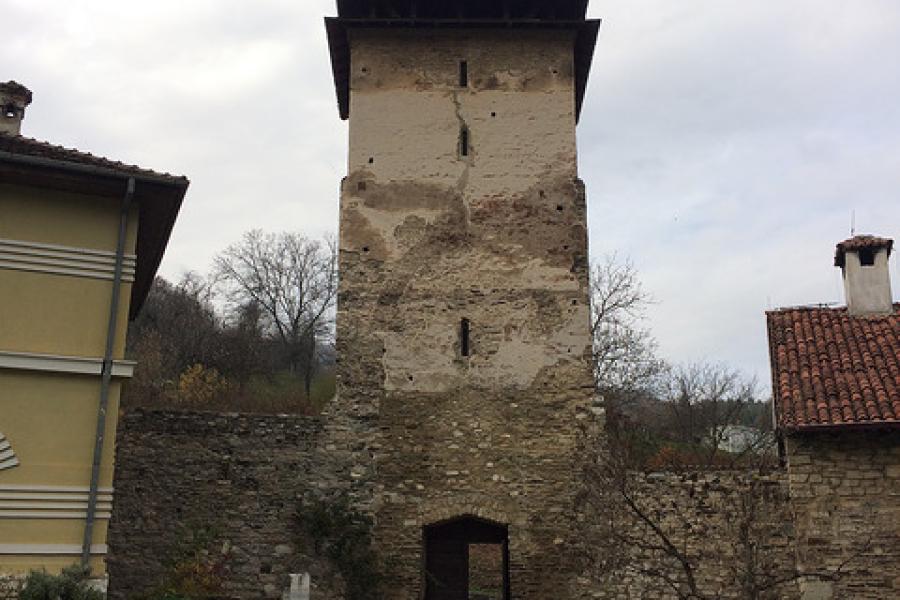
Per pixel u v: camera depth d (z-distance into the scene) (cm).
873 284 1580
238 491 1530
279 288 4319
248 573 1492
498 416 1614
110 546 1459
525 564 1529
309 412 2489
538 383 1634
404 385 1631
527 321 1670
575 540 1535
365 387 1628
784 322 1566
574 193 1747
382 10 1891
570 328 1666
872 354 1423
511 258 1706
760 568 1192
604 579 1473
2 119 1352
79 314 1074
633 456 1695
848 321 1534
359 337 1658
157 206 1170
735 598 1378
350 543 1520
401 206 1733
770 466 1438
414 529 1549
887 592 1240
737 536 1323
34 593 909
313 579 1502
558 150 1775
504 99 1806
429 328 1666
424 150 1769
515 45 1841
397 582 1523
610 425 2041
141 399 2694
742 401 3017
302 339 4125
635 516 1459
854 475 1288
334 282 4375
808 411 1305
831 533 1273
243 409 2533
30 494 1005
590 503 1533
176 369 3272
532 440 1599
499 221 1728
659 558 1428
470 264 1703
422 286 1689
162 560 1472
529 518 1553
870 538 1261
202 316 4094
